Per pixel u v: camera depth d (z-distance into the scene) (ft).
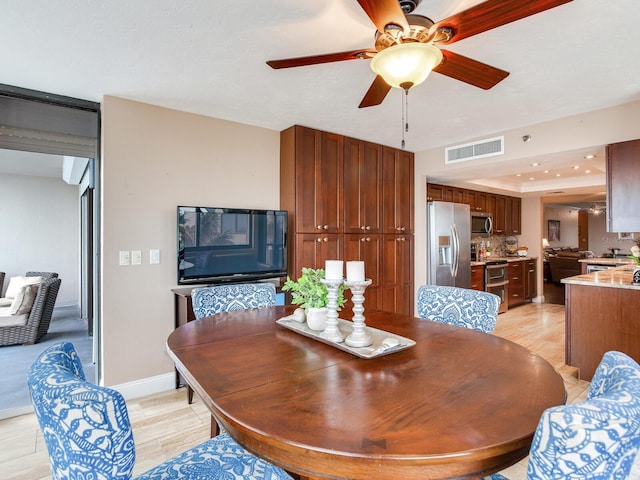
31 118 8.41
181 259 9.00
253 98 8.75
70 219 20.33
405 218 13.67
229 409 3.02
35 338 12.92
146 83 7.89
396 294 13.32
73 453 2.52
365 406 3.06
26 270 19.07
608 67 7.14
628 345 8.96
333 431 2.68
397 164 13.41
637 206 8.77
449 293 6.64
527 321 16.49
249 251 10.05
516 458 2.69
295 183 10.73
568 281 9.97
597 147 9.61
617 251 30.83
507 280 19.06
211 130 10.03
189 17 5.51
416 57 4.77
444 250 15.17
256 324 5.84
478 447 2.47
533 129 10.68
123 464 2.61
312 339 5.01
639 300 8.82
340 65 7.05
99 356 9.09
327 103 9.07
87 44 6.28
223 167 10.23
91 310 13.87
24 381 9.54
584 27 5.75
